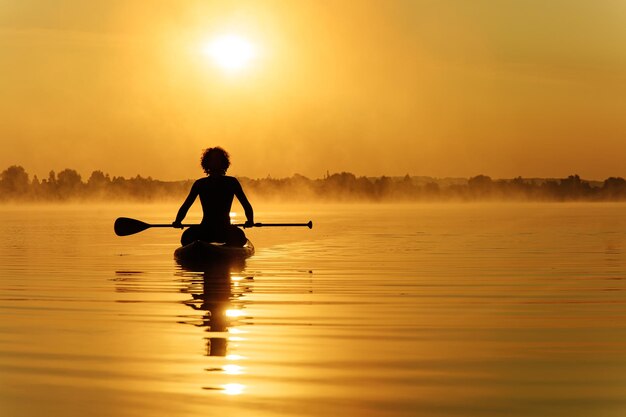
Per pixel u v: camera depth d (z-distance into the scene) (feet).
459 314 30.63
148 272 46.14
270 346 24.34
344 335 26.09
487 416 17.46
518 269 48.11
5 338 25.54
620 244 70.95
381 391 19.30
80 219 144.05
